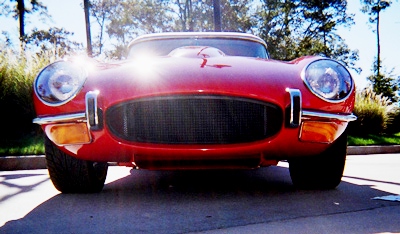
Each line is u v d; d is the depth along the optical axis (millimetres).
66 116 2021
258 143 2006
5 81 6219
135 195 2320
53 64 2141
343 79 2193
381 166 4238
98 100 1996
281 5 26953
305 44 27234
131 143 1991
